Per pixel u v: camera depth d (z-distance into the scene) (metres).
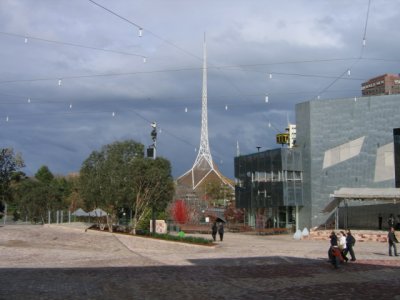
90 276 19.50
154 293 15.77
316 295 15.80
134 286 17.09
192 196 76.94
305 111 57.56
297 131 58.50
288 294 15.95
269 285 17.91
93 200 40.84
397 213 52.22
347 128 55.53
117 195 39.47
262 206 60.06
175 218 64.81
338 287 17.53
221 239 41.47
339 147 55.62
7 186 64.12
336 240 24.47
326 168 55.81
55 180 105.06
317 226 55.31
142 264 24.36
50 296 14.75
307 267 23.69
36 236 37.38
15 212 88.31
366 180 54.38
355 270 22.58
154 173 40.38
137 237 36.66
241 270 22.33
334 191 52.38
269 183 58.81
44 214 77.94
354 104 55.44
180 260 26.53
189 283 18.09
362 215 53.69
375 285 18.05
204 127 108.00
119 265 23.81
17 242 34.47
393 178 53.28
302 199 56.94
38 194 78.12
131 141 42.19
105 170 40.25
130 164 40.72
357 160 54.81
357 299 15.07
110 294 15.36
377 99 54.72
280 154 56.78
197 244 35.44
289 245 37.84
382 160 53.97
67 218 73.31
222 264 24.78
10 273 20.23
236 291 16.48
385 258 28.36
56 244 34.16
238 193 66.25
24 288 16.22
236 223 64.56
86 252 30.23
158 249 33.47
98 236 37.41
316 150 56.34
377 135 54.41
